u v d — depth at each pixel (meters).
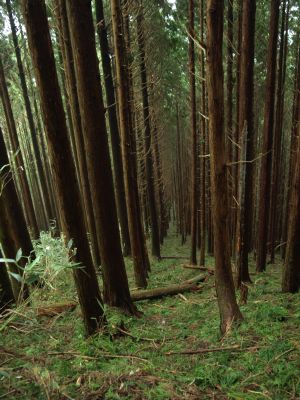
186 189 17.19
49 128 2.99
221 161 3.56
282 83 9.12
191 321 4.70
